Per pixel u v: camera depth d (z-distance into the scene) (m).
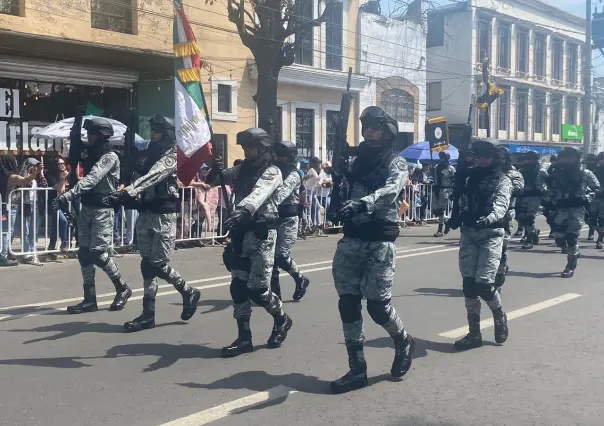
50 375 4.78
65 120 11.98
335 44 21.73
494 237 5.52
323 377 4.79
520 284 8.71
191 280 8.66
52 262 9.97
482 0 32.31
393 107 24.20
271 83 14.73
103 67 14.30
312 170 13.93
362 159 4.43
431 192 17.45
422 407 4.22
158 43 14.80
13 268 9.41
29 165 9.91
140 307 7.02
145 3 14.54
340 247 4.45
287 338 5.85
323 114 21.38
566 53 38.62
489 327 6.32
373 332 6.10
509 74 34.03
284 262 7.21
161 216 5.96
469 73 31.48
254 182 5.09
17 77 13.03
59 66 13.55
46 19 12.79
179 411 4.09
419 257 11.20
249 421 3.95
